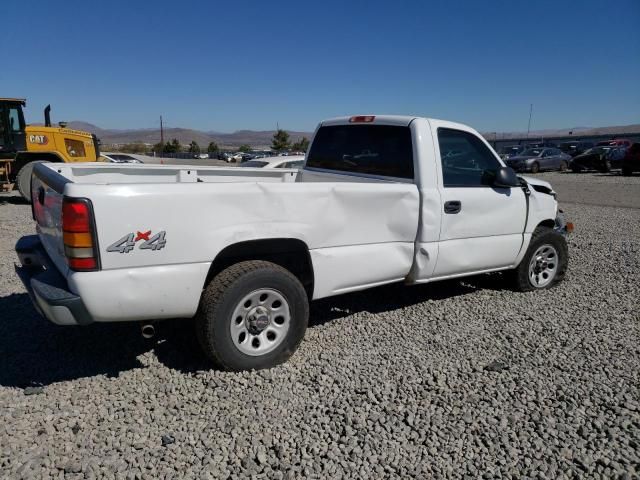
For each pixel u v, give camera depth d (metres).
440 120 4.77
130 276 3.17
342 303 5.27
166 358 3.90
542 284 5.82
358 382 3.55
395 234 4.34
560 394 3.39
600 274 6.54
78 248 3.04
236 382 3.51
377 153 4.93
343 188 3.95
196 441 2.88
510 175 4.90
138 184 3.19
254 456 2.75
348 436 2.92
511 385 3.52
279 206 3.65
